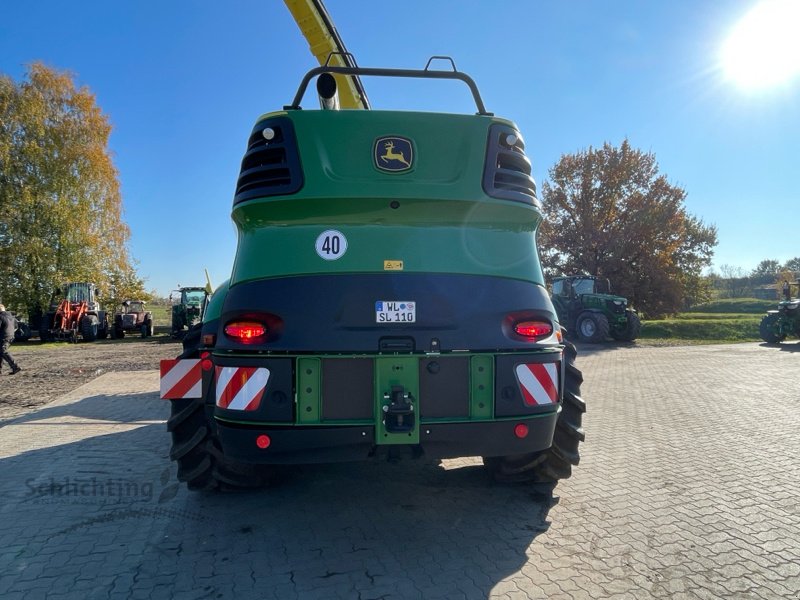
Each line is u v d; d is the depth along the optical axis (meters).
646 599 2.51
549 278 28.20
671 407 7.06
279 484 4.09
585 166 27.59
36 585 2.67
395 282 2.78
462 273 2.87
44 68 28.11
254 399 2.65
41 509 3.63
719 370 10.81
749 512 3.53
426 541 3.13
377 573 2.77
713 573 2.75
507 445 2.79
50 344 22.94
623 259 26.53
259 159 2.94
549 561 2.88
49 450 5.06
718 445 5.16
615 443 5.23
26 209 27.09
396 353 2.70
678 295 26.50
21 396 8.45
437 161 2.93
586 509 3.58
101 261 29.91
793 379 9.54
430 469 4.41
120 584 2.68
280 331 2.70
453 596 2.55
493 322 2.83
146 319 28.42
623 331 18.05
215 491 3.87
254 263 2.84
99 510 3.61
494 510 3.57
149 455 4.87
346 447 2.68
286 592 2.60
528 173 3.17
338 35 6.33
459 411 2.75
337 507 3.64
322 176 2.83
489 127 3.02
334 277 2.77
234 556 2.96
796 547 3.04
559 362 2.97
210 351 3.41
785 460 4.68
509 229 3.03
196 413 3.58
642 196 27.08
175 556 2.97
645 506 3.63
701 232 29.20
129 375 10.82
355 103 6.10
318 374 2.67
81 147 28.25
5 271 26.91
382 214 2.87
